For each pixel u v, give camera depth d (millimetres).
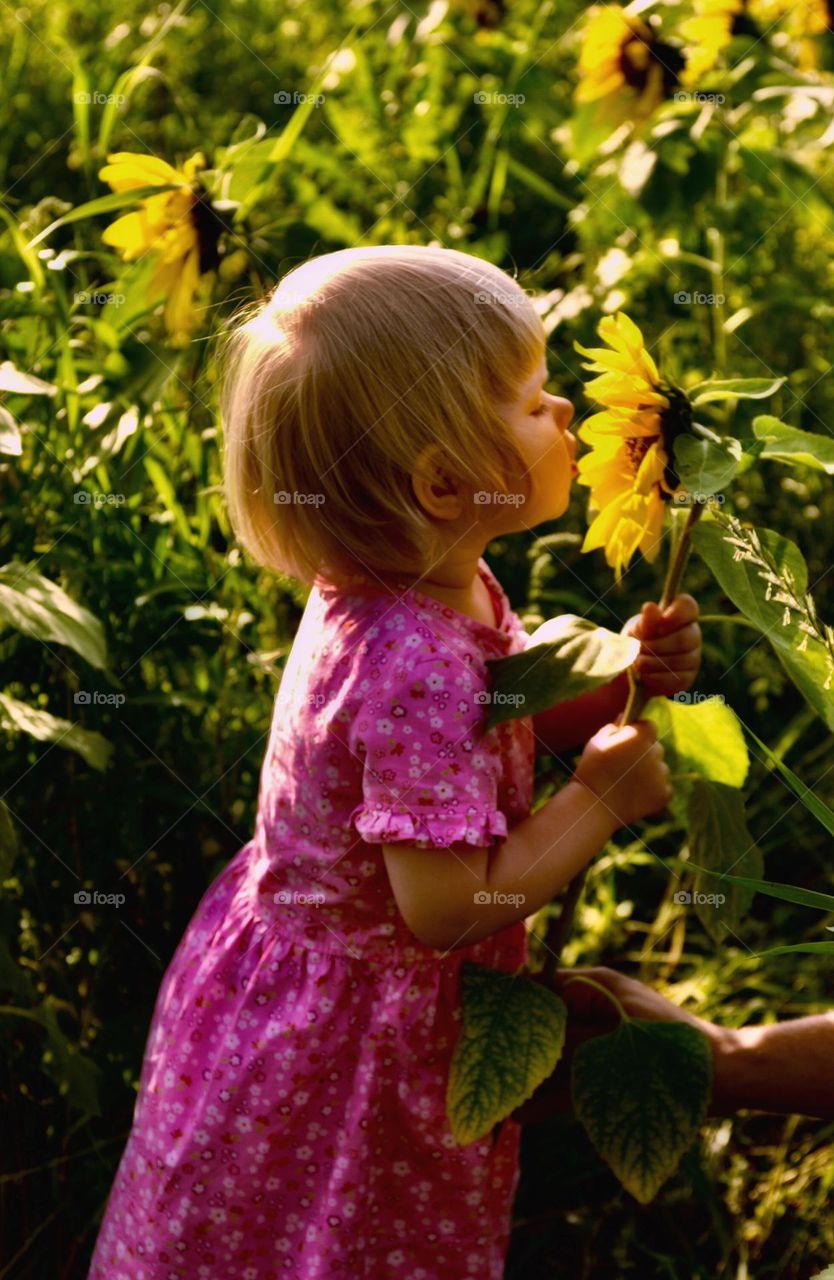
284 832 1165
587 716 1293
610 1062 1109
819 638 1004
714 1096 1199
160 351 1621
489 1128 1075
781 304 2086
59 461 1535
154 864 1524
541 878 1095
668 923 1685
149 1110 1209
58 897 1477
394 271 1102
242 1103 1148
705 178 1995
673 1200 1460
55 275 1632
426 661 1082
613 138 2094
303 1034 1135
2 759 1467
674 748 1276
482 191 2338
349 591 1157
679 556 1131
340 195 2322
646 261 2061
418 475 1089
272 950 1166
